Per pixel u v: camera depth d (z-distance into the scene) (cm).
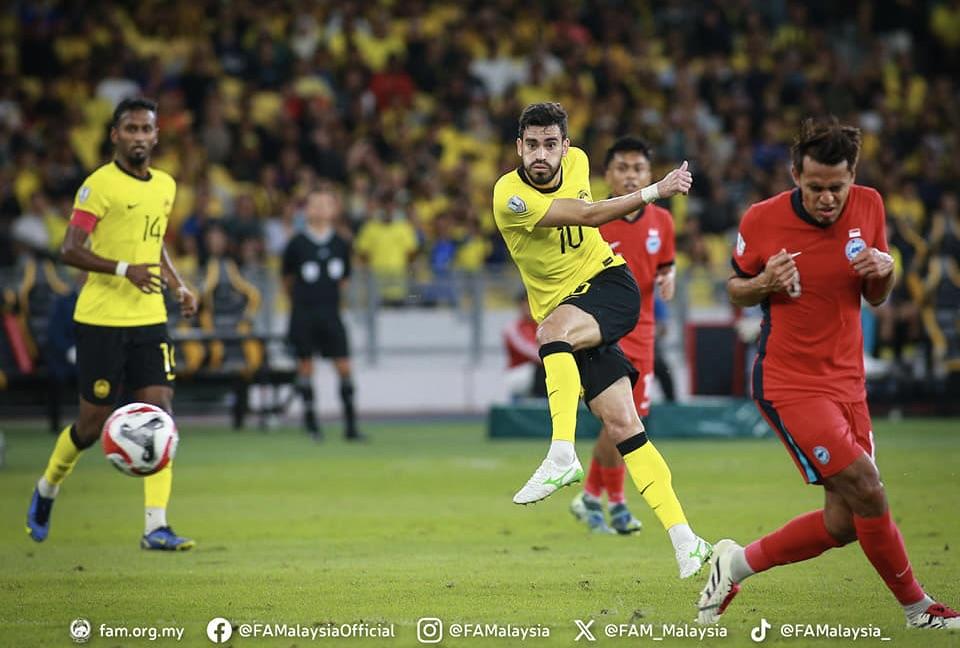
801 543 1958
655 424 5219
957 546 2705
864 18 9594
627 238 3009
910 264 6297
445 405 6581
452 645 1877
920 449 4656
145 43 8538
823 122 1902
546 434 5262
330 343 5216
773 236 1972
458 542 2853
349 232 7056
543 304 2369
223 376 5625
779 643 1880
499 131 8106
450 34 8638
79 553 2727
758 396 1994
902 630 1952
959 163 8281
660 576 2400
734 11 9400
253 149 7556
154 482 2778
